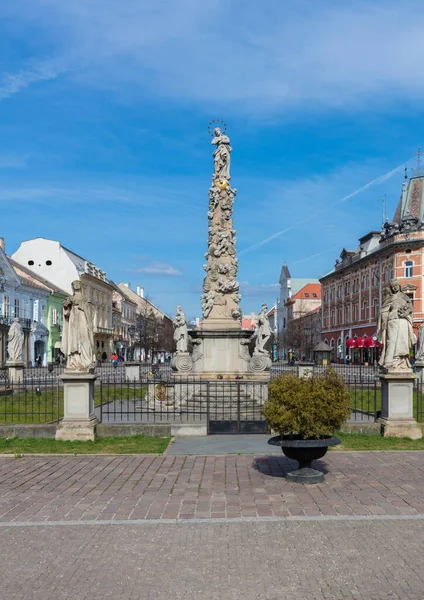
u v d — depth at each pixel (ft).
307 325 318.45
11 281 205.77
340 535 23.15
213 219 75.00
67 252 264.11
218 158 76.07
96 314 278.26
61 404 67.97
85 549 21.86
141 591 18.29
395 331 46.24
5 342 194.18
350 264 248.52
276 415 31.55
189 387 67.46
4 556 21.26
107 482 31.99
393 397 45.62
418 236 198.08
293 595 17.95
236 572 19.62
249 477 32.91
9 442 43.52
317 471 32.07
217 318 73.46
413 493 29.32
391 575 19.36
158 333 328.08
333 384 32.32
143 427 46.60
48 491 30.19
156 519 25.29
